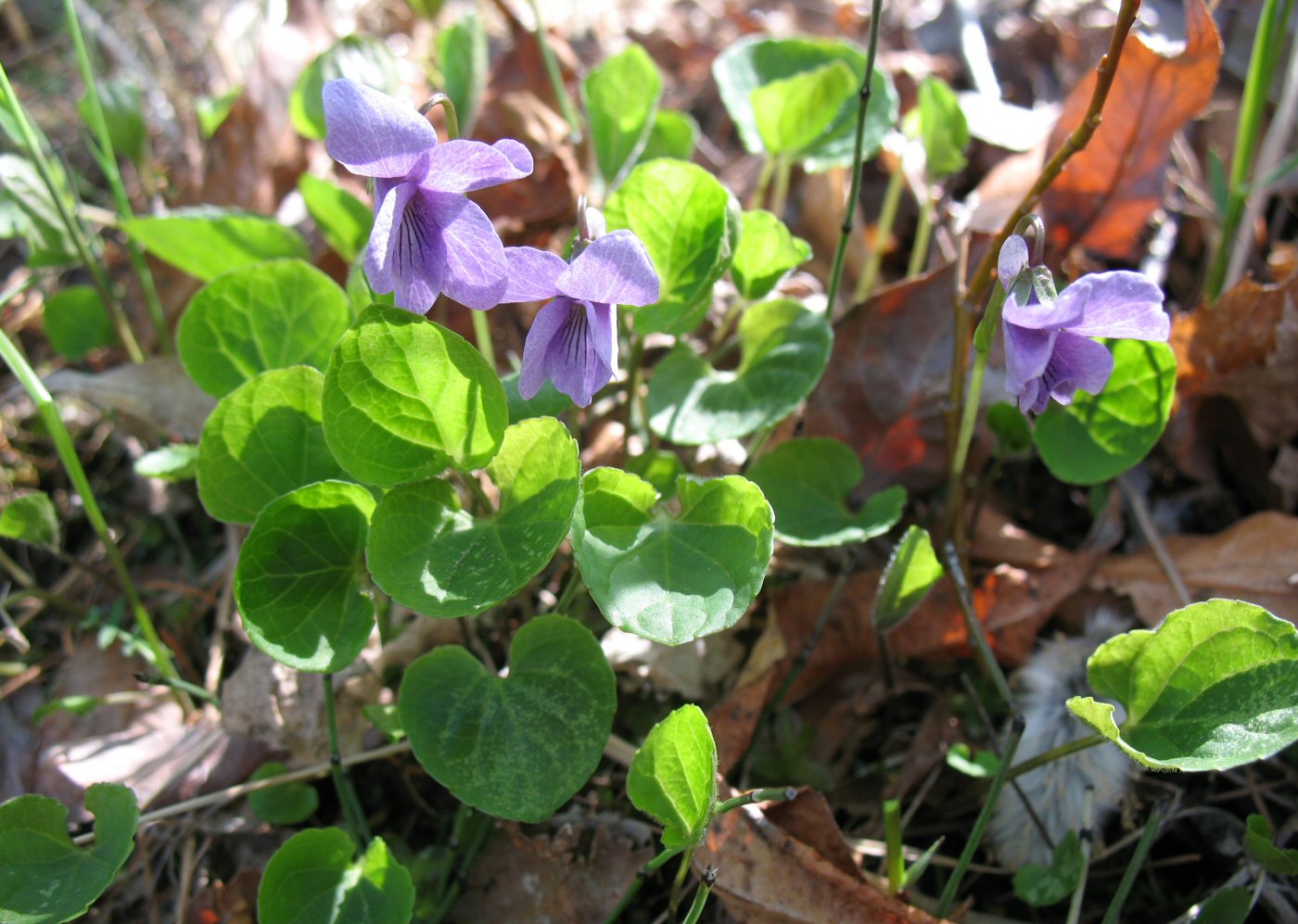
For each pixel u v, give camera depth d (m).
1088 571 0.17
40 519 0.17
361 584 0.13
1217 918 0.13
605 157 0.18
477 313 0.17
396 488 0.13
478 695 0.13
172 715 0.17
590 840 0.15
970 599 0.15
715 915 0.14
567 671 0.13
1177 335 0.18
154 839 0.16
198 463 0.14
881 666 0.17
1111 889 0.15
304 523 0.13
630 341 0.16
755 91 0.18
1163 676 0.13
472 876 0.15
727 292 0.21
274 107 0.22
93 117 0.19
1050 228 0.19
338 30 0.28
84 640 0.18
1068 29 0.26
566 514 0.12
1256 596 0.16
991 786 0.15
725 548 0.12
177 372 0.19
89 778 0.16
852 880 0.13
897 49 0.28
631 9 0.30
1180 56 0.17
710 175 0.14
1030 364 0.12
